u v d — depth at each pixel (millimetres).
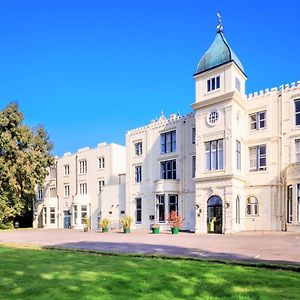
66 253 14320
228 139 29297
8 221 49156
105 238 24297
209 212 30203
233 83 30109
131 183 41531
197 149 31531
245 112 31859
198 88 32281
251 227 29922
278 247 15609
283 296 6879
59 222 53625
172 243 18812
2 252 14727
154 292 7359
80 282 8227
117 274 9078
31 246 17766
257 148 30844
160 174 38594
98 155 49000
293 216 26969
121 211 42812
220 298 6895
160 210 37000
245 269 9680
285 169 28844
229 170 28844
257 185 30141
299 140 28625
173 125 37844
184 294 7195
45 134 50062
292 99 29266
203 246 16781
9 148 45562
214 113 30703
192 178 35219
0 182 46062
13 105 47594
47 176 56469
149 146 40156
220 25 32281
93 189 49000
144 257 12828
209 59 31672
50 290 7500
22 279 8664
